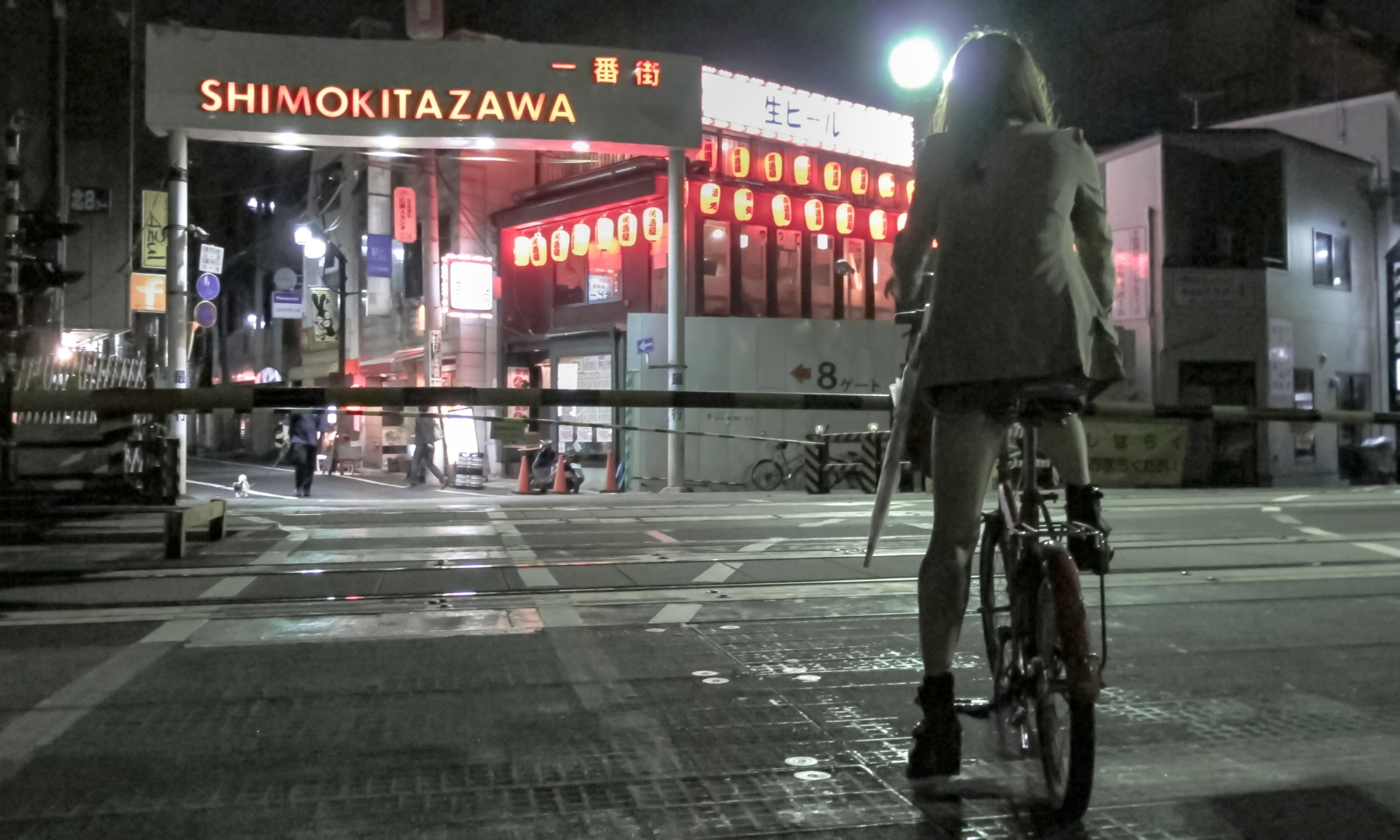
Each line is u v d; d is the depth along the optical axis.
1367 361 25.27
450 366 25.25
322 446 30.30
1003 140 2.85
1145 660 4.43
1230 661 4.42
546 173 25.20
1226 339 22.75
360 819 2.75
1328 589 6.10
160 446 10.83
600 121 17.06
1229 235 23.23
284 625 5.13
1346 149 25.84
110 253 15.83
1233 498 14.29
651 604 5.71
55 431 10.57
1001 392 2.74
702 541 8.67
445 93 16.52
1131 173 23.44
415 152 22.83
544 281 24.19
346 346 32.12
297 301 30.05
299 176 36.34
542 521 10.52
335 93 16.12
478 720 3.61
